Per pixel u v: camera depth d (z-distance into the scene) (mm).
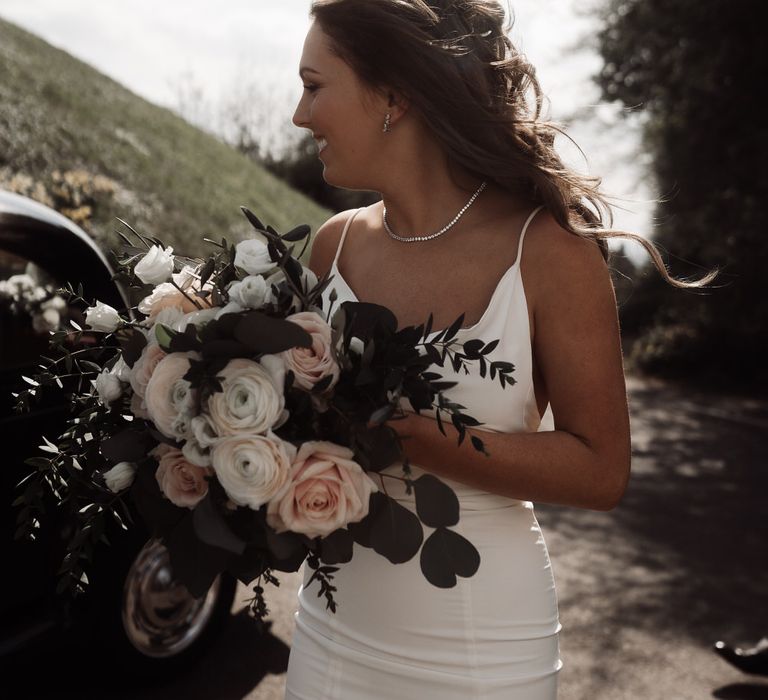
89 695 3096
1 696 3031
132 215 9422
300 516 1310
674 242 14016
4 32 14352
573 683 3545
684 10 12961
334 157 1655
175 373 1315
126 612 3027
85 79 14586
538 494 1529
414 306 1666
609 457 1540
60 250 2857
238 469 1268
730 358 14633
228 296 1407
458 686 1585
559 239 1563
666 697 3455
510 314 1562
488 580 1596
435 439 1474
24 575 2766
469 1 1638
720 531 5855
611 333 1562
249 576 1365
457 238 1663
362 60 1554
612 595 4543
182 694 3150
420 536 1398
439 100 1559
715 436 9703
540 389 1659
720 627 4191
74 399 1544
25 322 2732
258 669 3369
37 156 9398
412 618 1597
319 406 1335
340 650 1655
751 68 12789
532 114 1658
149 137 13391
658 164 13836
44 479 1515
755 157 13023
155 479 1384
